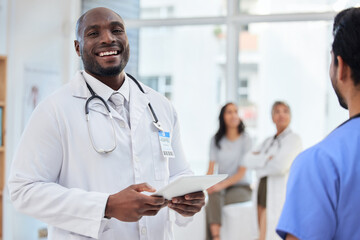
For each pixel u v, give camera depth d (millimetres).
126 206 1289
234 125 4344
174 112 1705
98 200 1320
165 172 1557
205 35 5383
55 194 1342
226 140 4387
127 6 5367
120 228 1430
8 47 4430
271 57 5137
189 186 1312
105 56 1479
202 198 1429
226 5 5152
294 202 949
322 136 4934
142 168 1487
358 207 904
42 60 4762
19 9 4508
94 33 1484
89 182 1421
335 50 999
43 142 1387
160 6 5305
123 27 1528
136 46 5465
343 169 919
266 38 5137
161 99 1674
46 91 4816
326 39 4926
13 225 4301
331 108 4883
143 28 5441
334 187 917
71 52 5090
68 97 1467
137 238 1461
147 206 1291
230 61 5207
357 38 956
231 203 4281
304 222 925
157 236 1502
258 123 5211
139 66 5492
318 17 4914
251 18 5086
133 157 1476
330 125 4891
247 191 4387
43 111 1415
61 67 4992
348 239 909
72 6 5098
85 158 1421
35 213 1369
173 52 5469
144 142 1521
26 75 4578
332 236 922
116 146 1449
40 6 4727
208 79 5418
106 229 1406
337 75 1006
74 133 1422
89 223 1326
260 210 4035
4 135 4062
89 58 1489
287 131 3998
